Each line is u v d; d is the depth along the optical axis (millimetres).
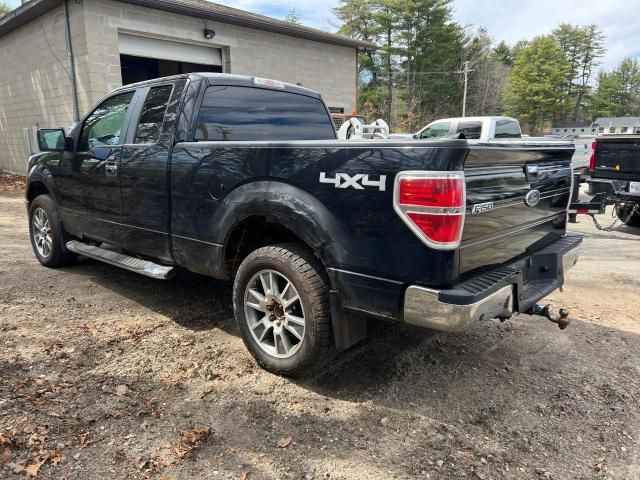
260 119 4098
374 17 50125
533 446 2561
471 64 54812
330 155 2703
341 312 2850
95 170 4359
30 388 2896
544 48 70312
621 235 8047
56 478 2207
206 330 3840
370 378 3193
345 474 2307
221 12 12570
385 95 50031
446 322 2418
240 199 3131
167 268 3848
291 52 15195
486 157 2537
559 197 3605
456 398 2986
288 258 2961
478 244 2637
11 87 14000
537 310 3146
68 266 5438
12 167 15016
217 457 2396
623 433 2693
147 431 2566
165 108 3773
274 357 3135
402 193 2434
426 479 2285
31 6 11211
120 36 11500
